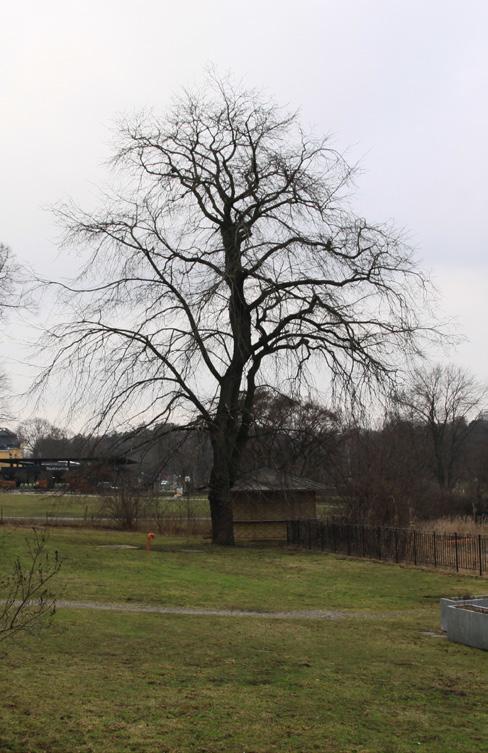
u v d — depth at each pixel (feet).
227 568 89.56
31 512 177.88
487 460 257.75
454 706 33.24
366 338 103.65
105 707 29.43
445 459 264.72
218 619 55.36
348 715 30.68
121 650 40.83
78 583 69.36
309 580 83.87
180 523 145.59
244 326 110.42
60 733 26.18
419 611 65.46
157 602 63.00
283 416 115.34
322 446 118.73
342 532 113.60
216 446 114.83
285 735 27.55
